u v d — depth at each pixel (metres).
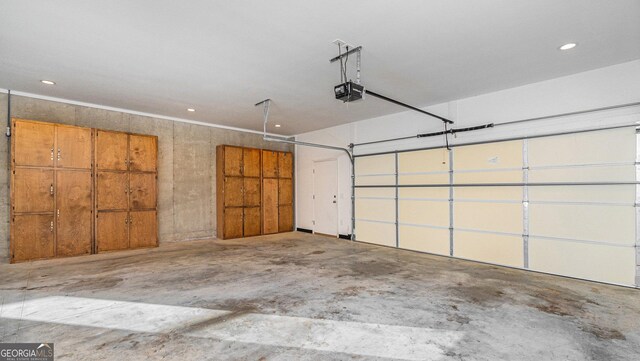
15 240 4.88
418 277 4.21
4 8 2.70
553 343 2.42
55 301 3.27
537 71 4.21
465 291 3.63
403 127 6.36
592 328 2.68
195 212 7.22
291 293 3.54
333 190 7.87
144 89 4.98
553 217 4.47
